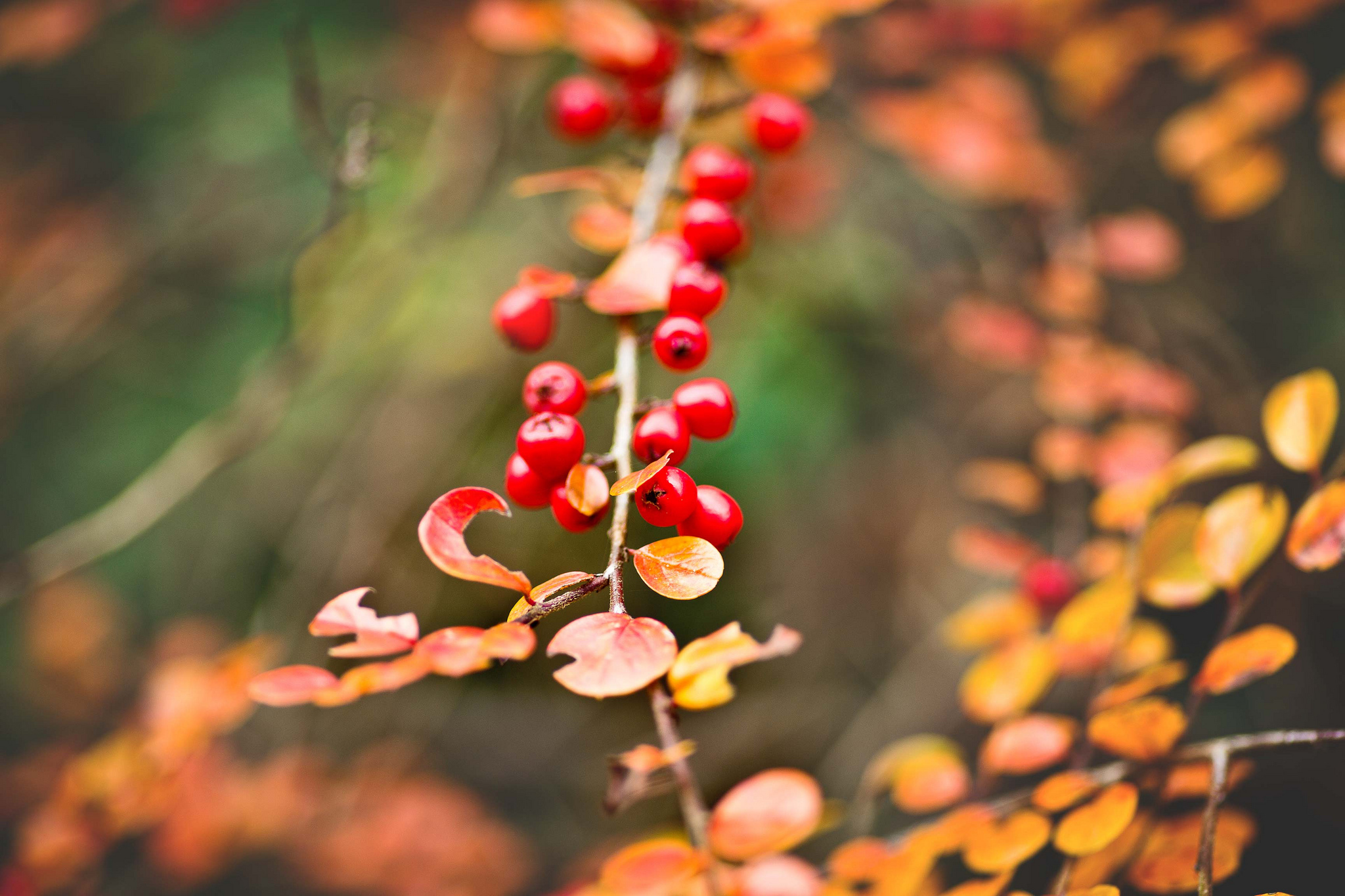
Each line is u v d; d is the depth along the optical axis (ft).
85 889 9.46
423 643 3.53
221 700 7.74
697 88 6.47
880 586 12.80
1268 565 9.73
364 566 12.47
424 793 11.70
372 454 12.97
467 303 13.20
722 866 4.77
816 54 6.58
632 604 12.25
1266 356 11.10
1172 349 10.94
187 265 14.24
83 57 12.80
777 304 12.85
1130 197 11.58
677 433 4.01
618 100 7.25
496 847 11.43
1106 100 10.27
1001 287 11.26
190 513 14.56
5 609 14.35
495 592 12.47
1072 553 8.96
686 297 4.70
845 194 12.39
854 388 13.14
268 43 13.53
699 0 6.82
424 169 11.76
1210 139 8.75
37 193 12.64
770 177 10.68
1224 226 11.50
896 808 10.95
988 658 6.54
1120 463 8.52
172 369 14.78
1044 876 7.13
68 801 8.05
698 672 3.87
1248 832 4.74
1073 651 6.48
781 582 12.86
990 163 9.31
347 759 12.60
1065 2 9.68
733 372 12.75
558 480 4.10
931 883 5.60
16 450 15.23
